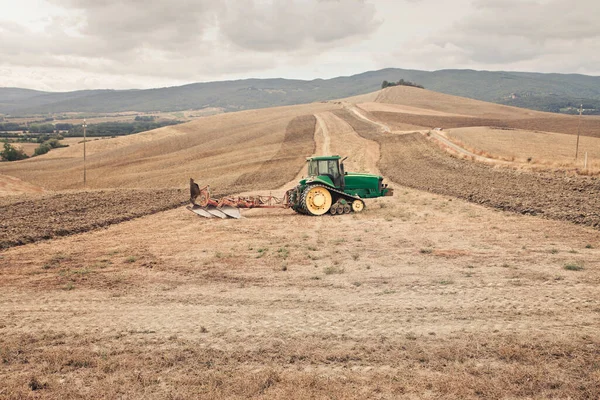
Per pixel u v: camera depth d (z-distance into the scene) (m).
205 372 5.51
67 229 15.48
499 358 5.68
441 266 9.98
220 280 9.46
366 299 8.03
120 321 7.26
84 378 5.45
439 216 16.88
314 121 101.06
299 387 5.10
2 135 187.50
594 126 98.69
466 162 40.12
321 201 17.81
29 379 5.42
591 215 15.13
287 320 7.15
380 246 12.19
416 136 65.88
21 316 7.56
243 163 55.28
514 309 7.29
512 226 14.43
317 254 11.46
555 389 4.94
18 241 13.58
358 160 48.22
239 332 6.71
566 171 28.58
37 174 73.81
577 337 6.16
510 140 60.72
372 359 5.75
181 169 59.84
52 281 9.61
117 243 13.61
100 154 93.38
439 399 4.82
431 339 6.28
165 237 14.38
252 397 4.93
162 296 8.51
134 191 28.97
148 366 5.69
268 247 12.46
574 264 9.75
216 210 18.22
